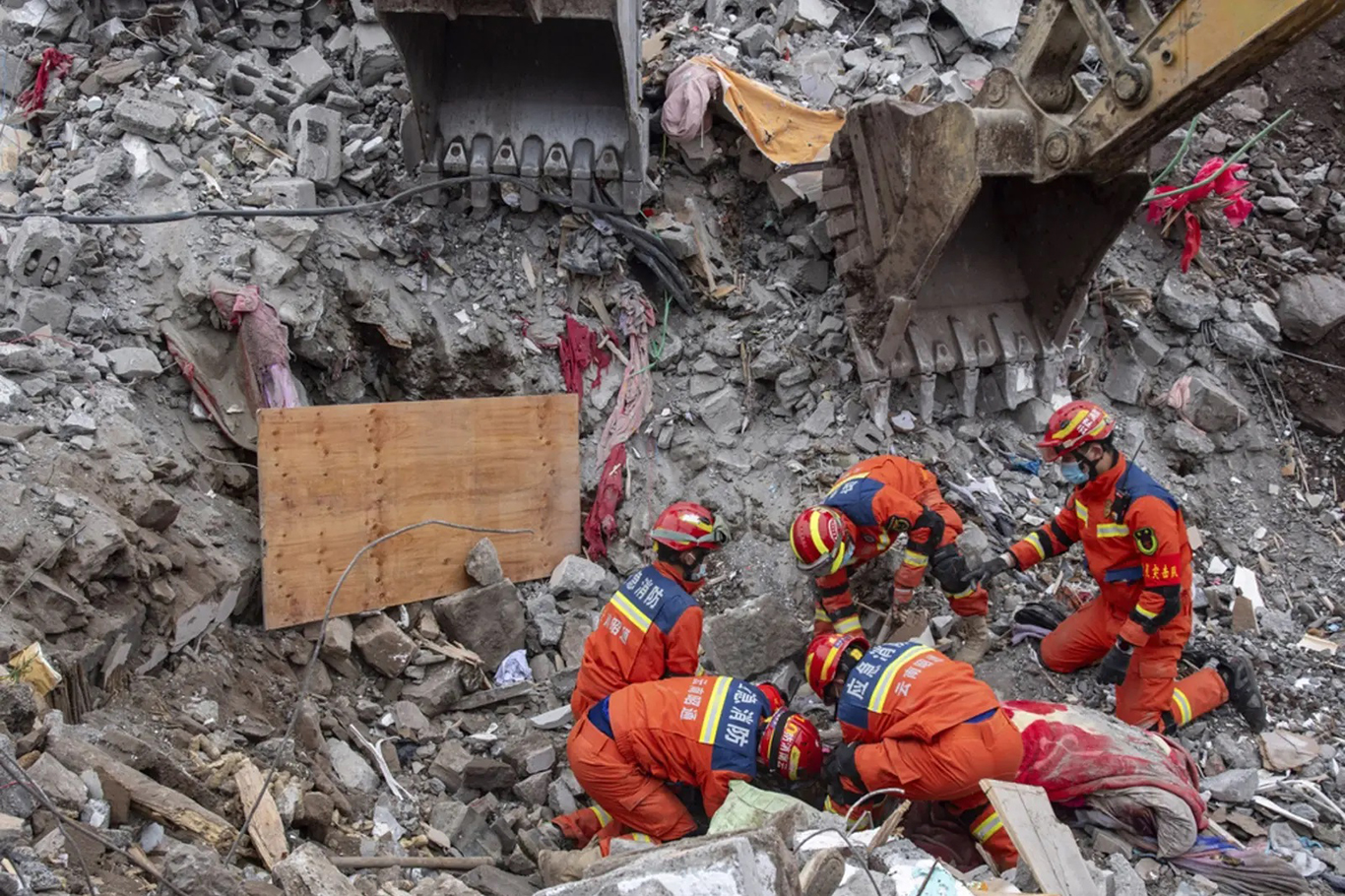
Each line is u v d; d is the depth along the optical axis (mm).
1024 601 6484
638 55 7297
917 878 3758
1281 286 7938
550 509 6984
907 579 5910
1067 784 4852
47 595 4648
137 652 5043
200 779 4543
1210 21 5090
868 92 8125
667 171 7770
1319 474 7570
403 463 6363
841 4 8711
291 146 7203
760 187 7797
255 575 5969
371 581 6262
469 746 5883
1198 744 5695
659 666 5289
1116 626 5727
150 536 5293
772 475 7078
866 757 4688
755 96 7594
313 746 5367
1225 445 7500
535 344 7305
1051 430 5438
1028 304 7359
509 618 6434
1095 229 6797
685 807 5164
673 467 7285
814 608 6500
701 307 7625
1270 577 6871
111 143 6871
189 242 6469
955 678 4703
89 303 6188
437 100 7332
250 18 7859
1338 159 8492
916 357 6969
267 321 6352
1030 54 6074
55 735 4074
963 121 6039
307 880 3711
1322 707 6000
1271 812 5270
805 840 3953
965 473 7066
